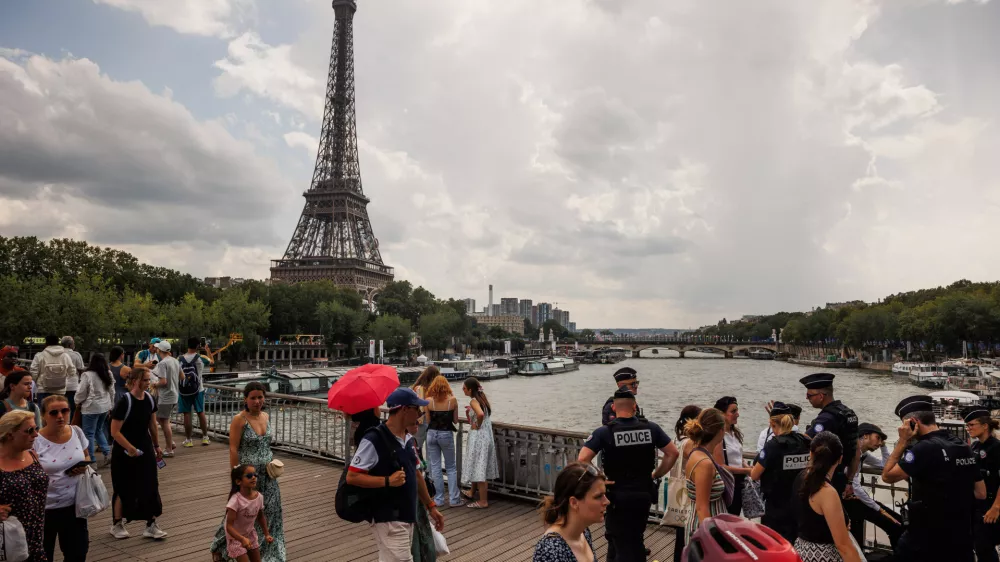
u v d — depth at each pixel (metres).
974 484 8.48
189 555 11.22
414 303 197.38
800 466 8.73
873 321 164.00
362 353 168.12
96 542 11.87
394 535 7.96
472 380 14.56
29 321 81.31
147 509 11.85
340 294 162.75
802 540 7.25
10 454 7.91
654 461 8.57
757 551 3.54
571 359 187.88
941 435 8.49
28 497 7.88
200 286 127.69
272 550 10.05
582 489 5.20
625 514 8.30
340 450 18.53
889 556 9.41
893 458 9.24
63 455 9.17
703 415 8.11
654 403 94.94
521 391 116.19
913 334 141.00
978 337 126.50
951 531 8.20
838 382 121.25
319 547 11.66
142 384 11.86
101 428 17.59
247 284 148.25
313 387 80.31
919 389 105.56
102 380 16.39
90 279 101.81
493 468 14.42
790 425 9.02
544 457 14.46
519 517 13.53
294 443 19.64
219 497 14.81
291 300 150.62
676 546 9.07
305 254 195.00
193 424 24.09
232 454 10.06
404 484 8.06
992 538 9.06
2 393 12.12
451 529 12.73
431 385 14.56
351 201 199.50
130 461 11.84
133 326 95.50
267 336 149.25
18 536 7.36
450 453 14.34
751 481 10.45
